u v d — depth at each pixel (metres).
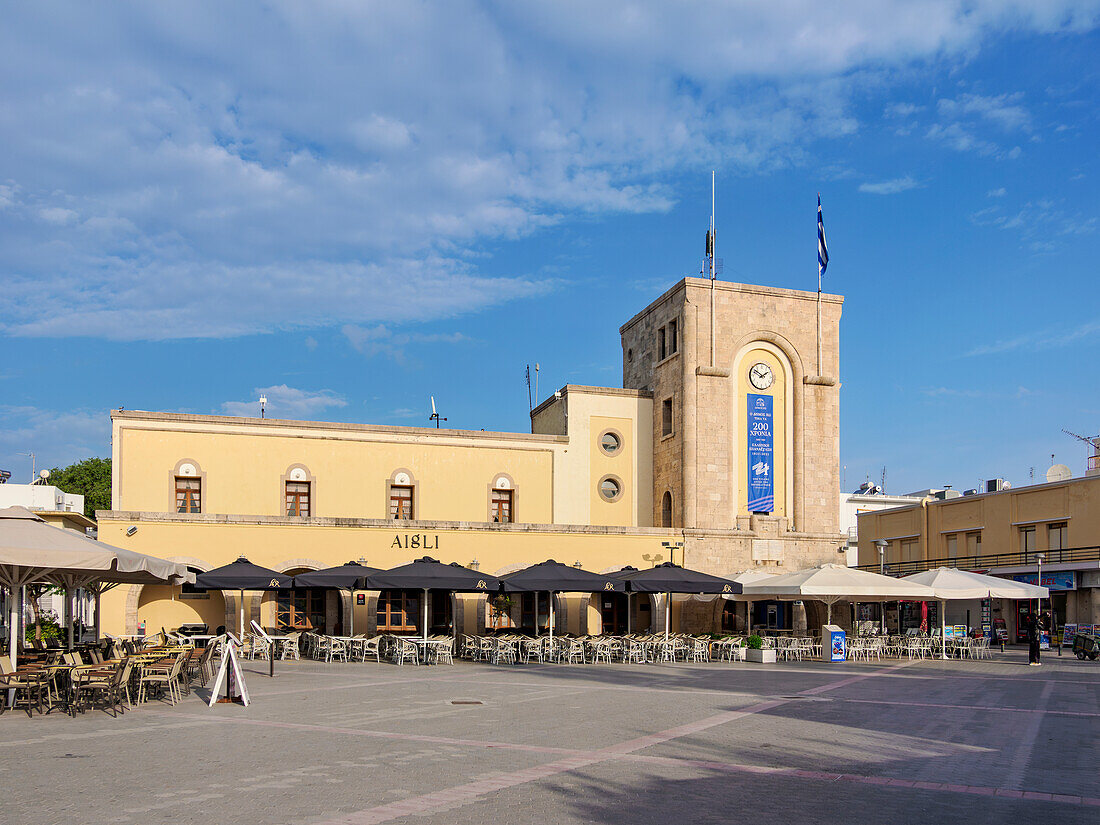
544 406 52.06
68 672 18.66
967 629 49.22
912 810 10.15
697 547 43.19
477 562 39.12
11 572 19.64
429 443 44.62
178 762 12.62
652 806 10.20
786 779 11.74
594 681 25.42
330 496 42.75
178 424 41.09
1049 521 49.47
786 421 47.94
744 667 31.44
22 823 9.37
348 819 9.52
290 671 28.14
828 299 49.22
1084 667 33.09
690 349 46.38
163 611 35.75
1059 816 10.00
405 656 33.38
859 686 24.34
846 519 78.25
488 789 10.95
